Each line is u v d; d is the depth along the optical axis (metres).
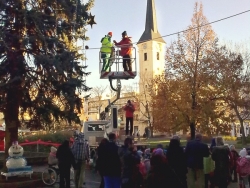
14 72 12.47
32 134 24.86
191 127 29.70
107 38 15.05
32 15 12.79
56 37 13.41
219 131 30.16
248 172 11.52
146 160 10.04
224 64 30.38
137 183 8.31
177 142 9.71
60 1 13.75
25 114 14.02
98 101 59.56
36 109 13.28
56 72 12.91
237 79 31.27
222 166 10.48
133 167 8.32
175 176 5.34
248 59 41.09
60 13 14.05
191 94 29.47
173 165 9.51
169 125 30.06
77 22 14.71
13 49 12.61
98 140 19.77
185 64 30.36
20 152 12.83
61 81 13.28
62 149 10.78
